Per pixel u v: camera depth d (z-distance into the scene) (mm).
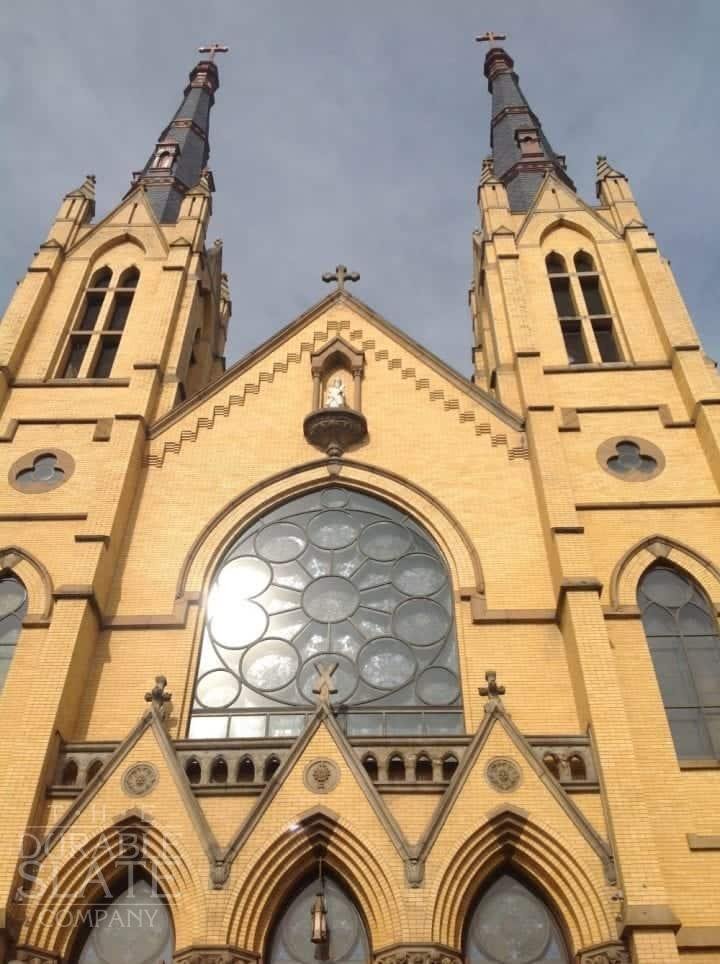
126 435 25641
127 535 23969
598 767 18484
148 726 18969
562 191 34844
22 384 28250
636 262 31406
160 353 28719
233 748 19016
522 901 17500
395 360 28438
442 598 22953
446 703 20969
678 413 26734
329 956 16781
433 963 15852
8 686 20703
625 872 16719
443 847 17125
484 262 34219
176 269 31797
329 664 21750
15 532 24172
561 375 28078
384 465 25594
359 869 17109
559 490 23703
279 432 26641
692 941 16828
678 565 23078
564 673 20906
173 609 22484
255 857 17016
